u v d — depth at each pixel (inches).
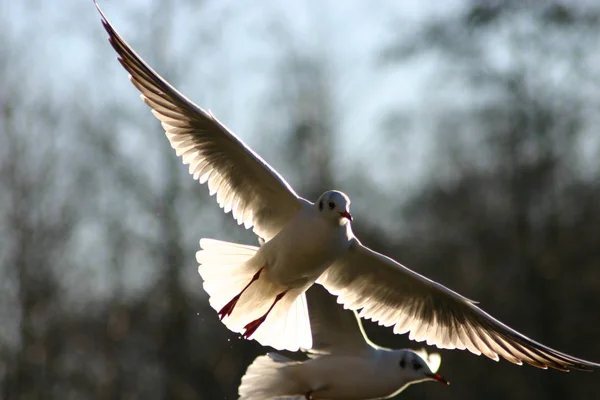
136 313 855.1
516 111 1087.6
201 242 328.8
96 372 831.1
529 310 985.5
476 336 345.4
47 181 847.7
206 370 827.4
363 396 427.8
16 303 814.5
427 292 342.6
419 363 426.3
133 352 847.7
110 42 300.0
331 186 1032.8
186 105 303.7
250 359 819.4
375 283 347.3
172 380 829.2
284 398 436.8
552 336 981.8
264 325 332.5
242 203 326.0
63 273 841.5
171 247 862.5
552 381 904.3
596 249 1003.3
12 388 793.6
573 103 1101.1
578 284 991.0
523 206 1043.9
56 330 818.2
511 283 1002.7
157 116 315.0
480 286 994.7
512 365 882.1
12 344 804.6
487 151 1107.9
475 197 1087.0
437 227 1083.9
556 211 1043.9
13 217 828.0
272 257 318.7
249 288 324.8
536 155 1073.5
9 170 836.6
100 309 855.7
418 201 1120.2
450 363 869.8
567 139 1088.8
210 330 847.1
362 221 1027.3
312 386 430.0
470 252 1034.7
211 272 327.0
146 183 876.0
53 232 837.2
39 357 805.2
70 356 825.5
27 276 819.4
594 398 940.6
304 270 320.2
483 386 876.0
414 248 1042.1
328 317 428.8
